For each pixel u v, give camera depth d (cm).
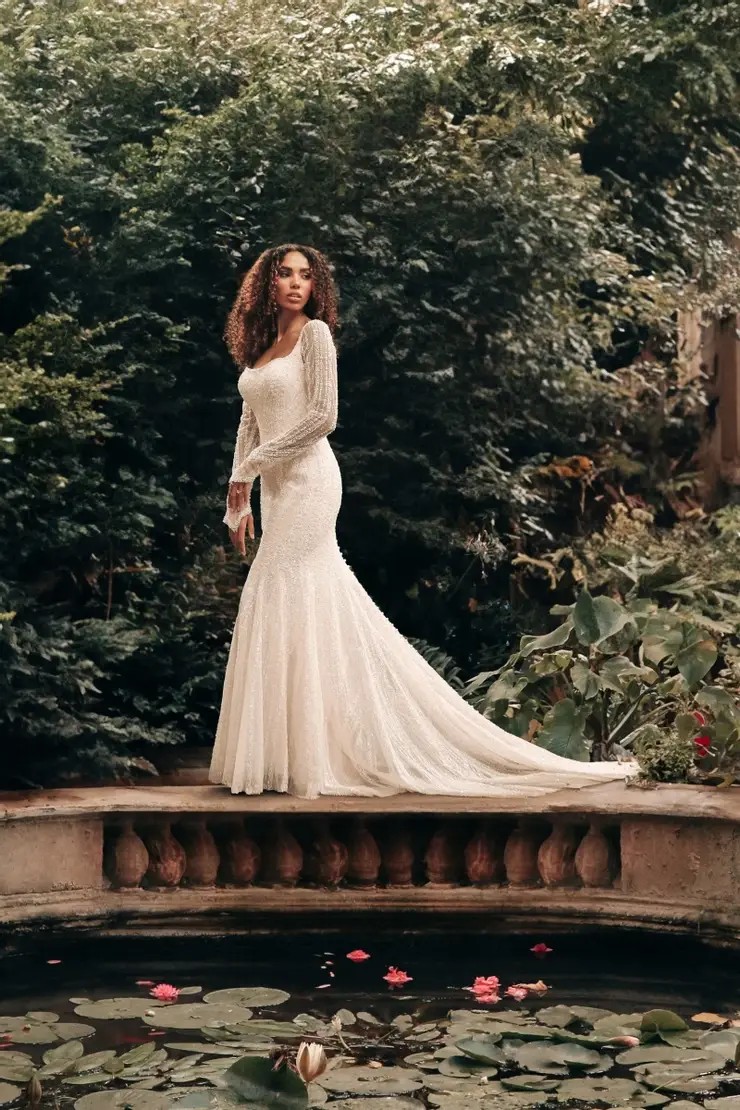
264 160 852
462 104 992
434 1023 363
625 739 573
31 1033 353
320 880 465
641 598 659
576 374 1036
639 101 996
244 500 490
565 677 600
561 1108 301
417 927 458
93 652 691
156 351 798
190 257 845
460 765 491
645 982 416
